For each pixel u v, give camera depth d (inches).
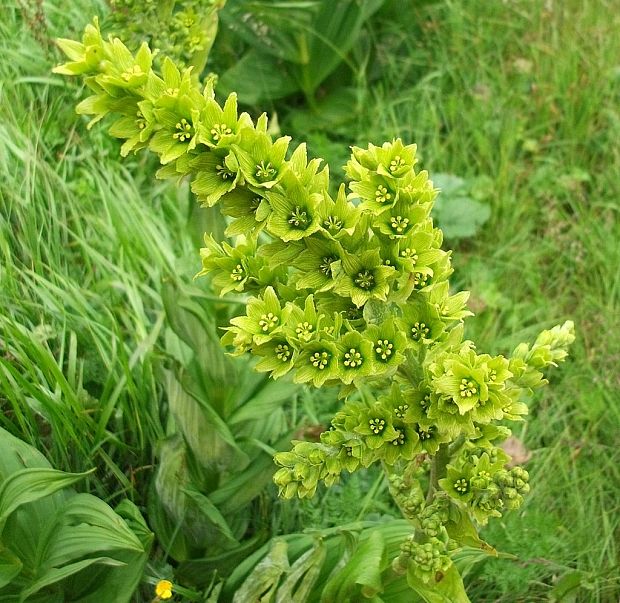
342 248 9.1
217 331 15.5
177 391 14.2
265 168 9.1
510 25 27.1
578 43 26.7
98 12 21.6
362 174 9.2
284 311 9.3
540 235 23.4
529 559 15.7
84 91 20.4
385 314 9.9
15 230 16.8
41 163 17.9
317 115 26.0
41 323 15.7
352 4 24.7
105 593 13.0
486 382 9.1
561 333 10.6
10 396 14.0
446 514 11.0
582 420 19.0
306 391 18.4
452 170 24.3
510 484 10.1
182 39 14.6
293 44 25.0
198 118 8.8
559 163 24.4
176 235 20.8
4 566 12.1
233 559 15.3
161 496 14.4
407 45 27.7
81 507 12.5
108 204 18.8
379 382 10.5
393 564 12.2
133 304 17.2
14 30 20.7
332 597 12.9
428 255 9.3
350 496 16.4
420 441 10.2
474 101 25.4
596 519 17.0
